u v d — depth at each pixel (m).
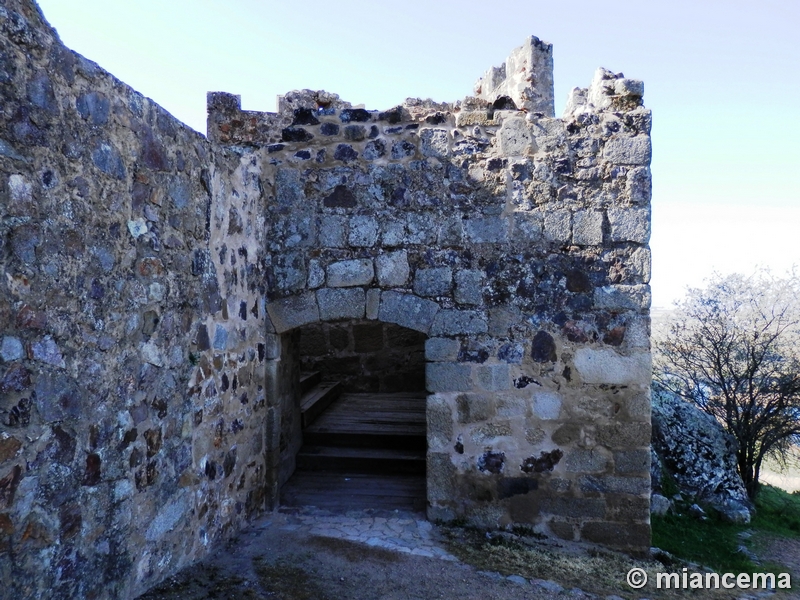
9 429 2.02
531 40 6.11
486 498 4.44
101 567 2.53
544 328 4.41
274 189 4.58
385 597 3.27
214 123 5.12
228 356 3.88
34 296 2.13
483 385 4.44
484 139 4.48
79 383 2.38
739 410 8.73
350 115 4.55
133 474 2.75
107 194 2.56
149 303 2.89
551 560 4.00
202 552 3.52
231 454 3.94
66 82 2.31
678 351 10.10
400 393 7.72
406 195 4.49
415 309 4.47
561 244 4.41
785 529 6.26
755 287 10.34
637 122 4.41
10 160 2.03
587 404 4.39
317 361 7.76
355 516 4.51
